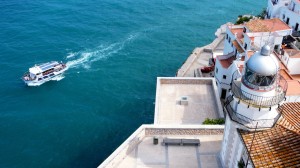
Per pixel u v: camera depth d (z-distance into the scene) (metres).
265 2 111.44
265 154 25.45
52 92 66.50
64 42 82.88
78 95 66.00
